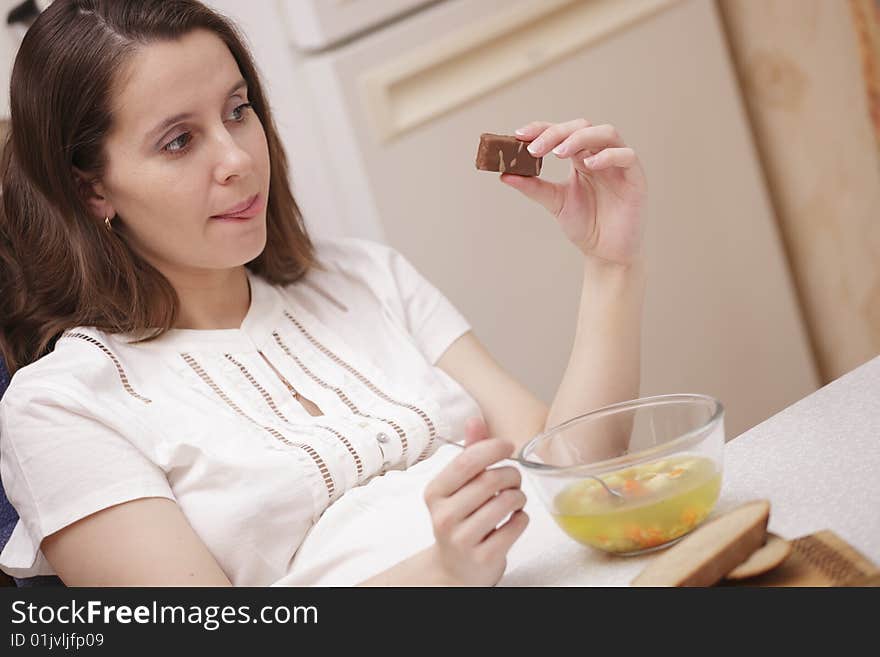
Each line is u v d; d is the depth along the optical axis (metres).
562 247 2.35
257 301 1.56
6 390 1.41
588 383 1.46
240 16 2.16
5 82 2.01
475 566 0.94
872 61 2.48
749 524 0.86
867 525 0.88
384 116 2.12
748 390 2.64
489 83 2.22
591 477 0.94
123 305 1.44
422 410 1.49
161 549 1.25
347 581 1.22
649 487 0.92
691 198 2.52
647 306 2.47
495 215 2.26
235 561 1.33
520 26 2.25
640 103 2.42
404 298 1.70
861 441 1.03
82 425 1.32
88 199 1.44
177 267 1.48
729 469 1.05
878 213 2.65
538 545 1.15
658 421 1.05
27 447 1.32
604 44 2.37
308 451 1.38
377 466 1.42
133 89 1.35
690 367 2.54
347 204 2.18
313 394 1.47
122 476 1.29
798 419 1.12
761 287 2.64
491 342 2.28
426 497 0.96
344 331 1.63
